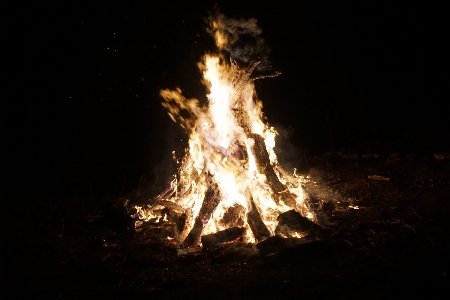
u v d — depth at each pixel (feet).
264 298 11.78
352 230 15.75
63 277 13.71
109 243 16.15
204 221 15.87
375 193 19.58
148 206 19.74
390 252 13.91
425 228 15.55
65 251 15.58
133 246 15.61
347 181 21.40
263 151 17.16
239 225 16.35
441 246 13.93
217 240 14.85
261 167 16.99
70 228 17.63
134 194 22.08
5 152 32.58
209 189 16.43
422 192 18.94
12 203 21.42
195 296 12.09
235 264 13.75
